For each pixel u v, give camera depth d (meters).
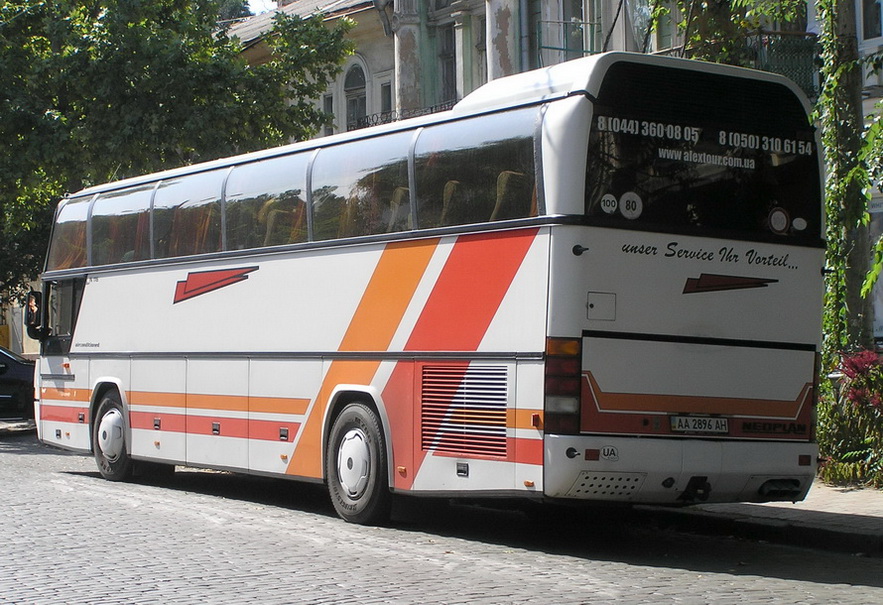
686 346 10.45
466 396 10.92
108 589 8.69
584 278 10.05
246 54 37.12
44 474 17.56
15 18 27.52
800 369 11.02
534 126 10.41
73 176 27.34
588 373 10.07
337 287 12.71
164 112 26.70
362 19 33.59
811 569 9.87
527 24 27.72
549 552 10.67
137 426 16.03
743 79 10.84
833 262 15.04
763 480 10.74
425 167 11.62
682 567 9.88
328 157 13.02
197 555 10.22
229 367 14.29
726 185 10.72
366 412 12.15
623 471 10.10
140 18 27.12
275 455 13.53
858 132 14.92
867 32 19.25
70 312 17.61
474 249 10.95
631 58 10.32
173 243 15.51
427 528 12.19
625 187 10.25
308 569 9.53
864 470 14.36
